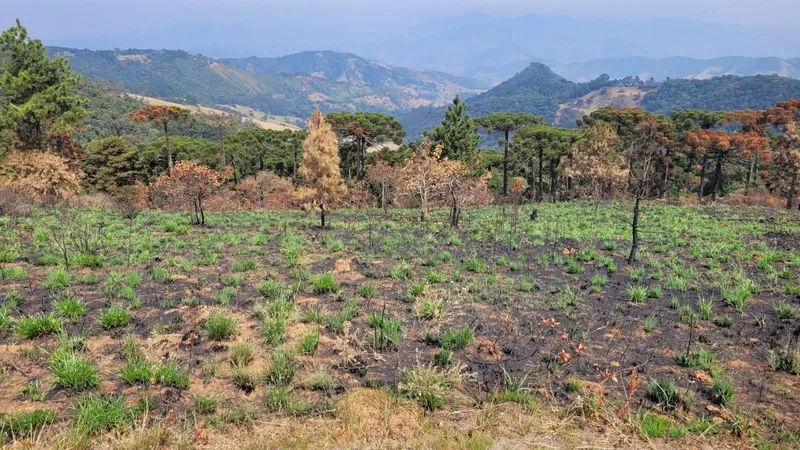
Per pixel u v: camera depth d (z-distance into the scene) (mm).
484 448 4461
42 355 6180
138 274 10953
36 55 38125
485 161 50719
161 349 6488
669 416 5176
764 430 4918
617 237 18203
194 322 7664
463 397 5566
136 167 56844
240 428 4770
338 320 7711
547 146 46594
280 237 16797
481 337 7488
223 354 6484
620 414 5074
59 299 8438
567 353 6770
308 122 18953
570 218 24719
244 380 5703
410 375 5707
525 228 20672
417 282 10312
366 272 11328
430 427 4879
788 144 37625
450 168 22094
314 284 9867
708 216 26453
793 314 8422
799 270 12266
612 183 38094
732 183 58719
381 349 6910
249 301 9023
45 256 11656
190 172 19766
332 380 5812
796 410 5344
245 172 60188
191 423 4789
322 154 18766
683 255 14508
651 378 5711
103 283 9953
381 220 23328
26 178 28391
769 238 18203
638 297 9523
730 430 4910
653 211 28453
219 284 10266
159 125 47781
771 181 41250
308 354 6570
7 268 10562
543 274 11852
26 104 35312
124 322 7445
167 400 5215
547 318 8398
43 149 37250
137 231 17500
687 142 43438
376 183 33719
